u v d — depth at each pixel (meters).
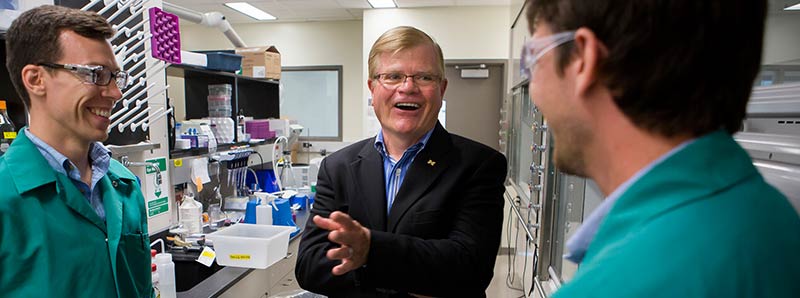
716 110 0.35
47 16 0.80
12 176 0.78
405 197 0.96
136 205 1.06
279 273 2.16
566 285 0.37
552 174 2.18
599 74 0.37
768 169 0.71
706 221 0.31
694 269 0.29
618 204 0.36
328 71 5.54
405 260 0.80
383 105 1.01
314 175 3.45
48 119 0.84
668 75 0.34
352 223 0.76
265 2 4.52
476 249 0.90
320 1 4.45
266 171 2.89
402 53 0.98
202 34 5.63
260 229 1.89
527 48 0.45
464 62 4.54
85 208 0.87
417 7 4.58
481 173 0.97
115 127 1.48
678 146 0.36
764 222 0.31
